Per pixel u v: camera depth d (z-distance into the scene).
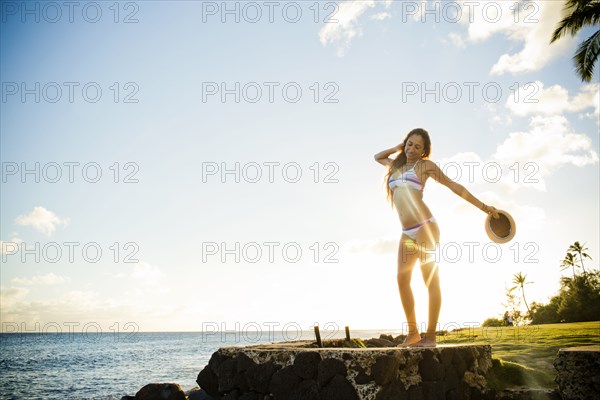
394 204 5.26
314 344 5.99
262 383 4.40
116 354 57.94
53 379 27.78
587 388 3.43
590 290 42.09
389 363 3.92
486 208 4.98
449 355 4.75
